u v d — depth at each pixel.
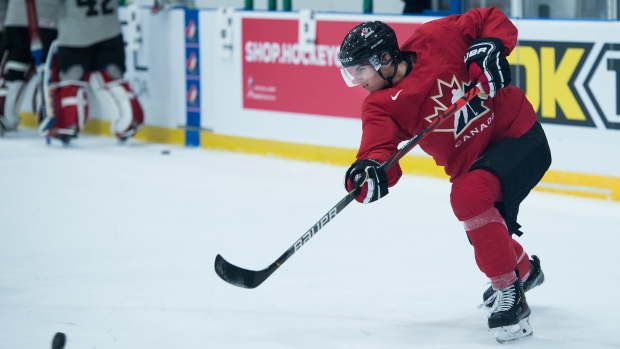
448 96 6.23
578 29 11.72
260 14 15.23
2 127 18.30
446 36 6.35
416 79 6.21
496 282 6.41
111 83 16.84
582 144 11.87
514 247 6.84
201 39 16.28
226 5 21.08
